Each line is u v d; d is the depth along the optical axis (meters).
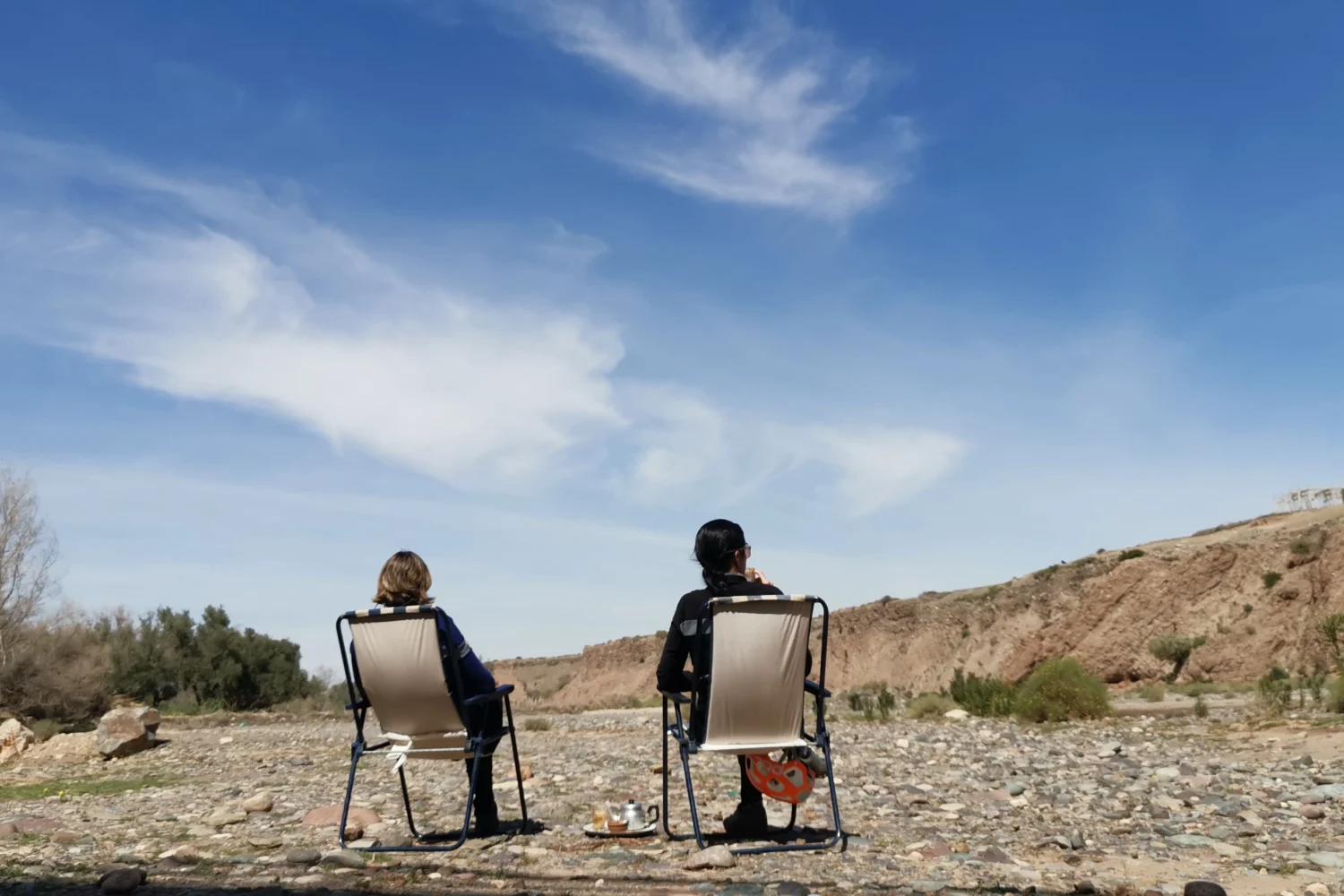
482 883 4.93
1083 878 4.89
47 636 30.48
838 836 5.85
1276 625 42.44
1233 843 6.07
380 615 5.65
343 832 5.94
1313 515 57.75
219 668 45.84
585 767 11.64
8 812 8.52
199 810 8.42
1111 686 48.34
